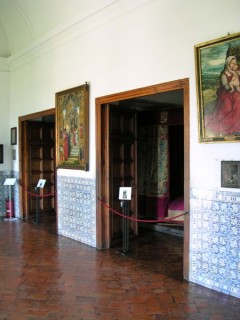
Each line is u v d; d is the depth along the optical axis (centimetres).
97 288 521
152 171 1013
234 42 465
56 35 843
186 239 548
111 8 670
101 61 720
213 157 505
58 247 750
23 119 1052
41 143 1110
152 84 599
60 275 577
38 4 878
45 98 928
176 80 554
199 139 515
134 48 636
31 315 434
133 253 704
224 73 479
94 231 752
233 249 484
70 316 432
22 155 1082
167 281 548
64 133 841
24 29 987
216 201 502
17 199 1105
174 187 1020
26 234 875
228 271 491
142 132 1036
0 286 529
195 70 513
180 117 959
